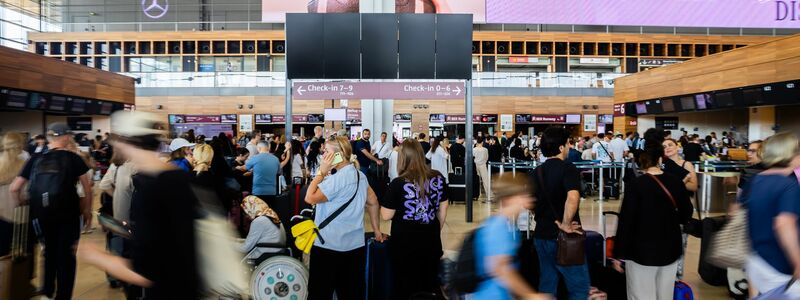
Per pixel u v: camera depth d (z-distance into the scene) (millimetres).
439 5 23797
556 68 27953
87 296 4492
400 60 7945
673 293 3338
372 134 11930
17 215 3338
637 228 3246
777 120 14852
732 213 3053
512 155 13344
